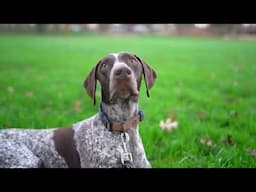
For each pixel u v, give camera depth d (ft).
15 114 24.38
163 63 52.60
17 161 14.80
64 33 132.16
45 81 37.50
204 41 99.09
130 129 14.12
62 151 14.93
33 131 15.78
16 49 70.28
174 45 83.97
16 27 126.41
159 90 32.76
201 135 20.86
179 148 19.35
